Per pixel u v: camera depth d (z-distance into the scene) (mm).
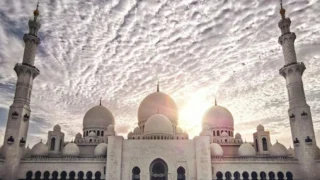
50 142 89000
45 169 80438
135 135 96125
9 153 77562
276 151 86188
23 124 82875
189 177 78812
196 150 80438
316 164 75750
